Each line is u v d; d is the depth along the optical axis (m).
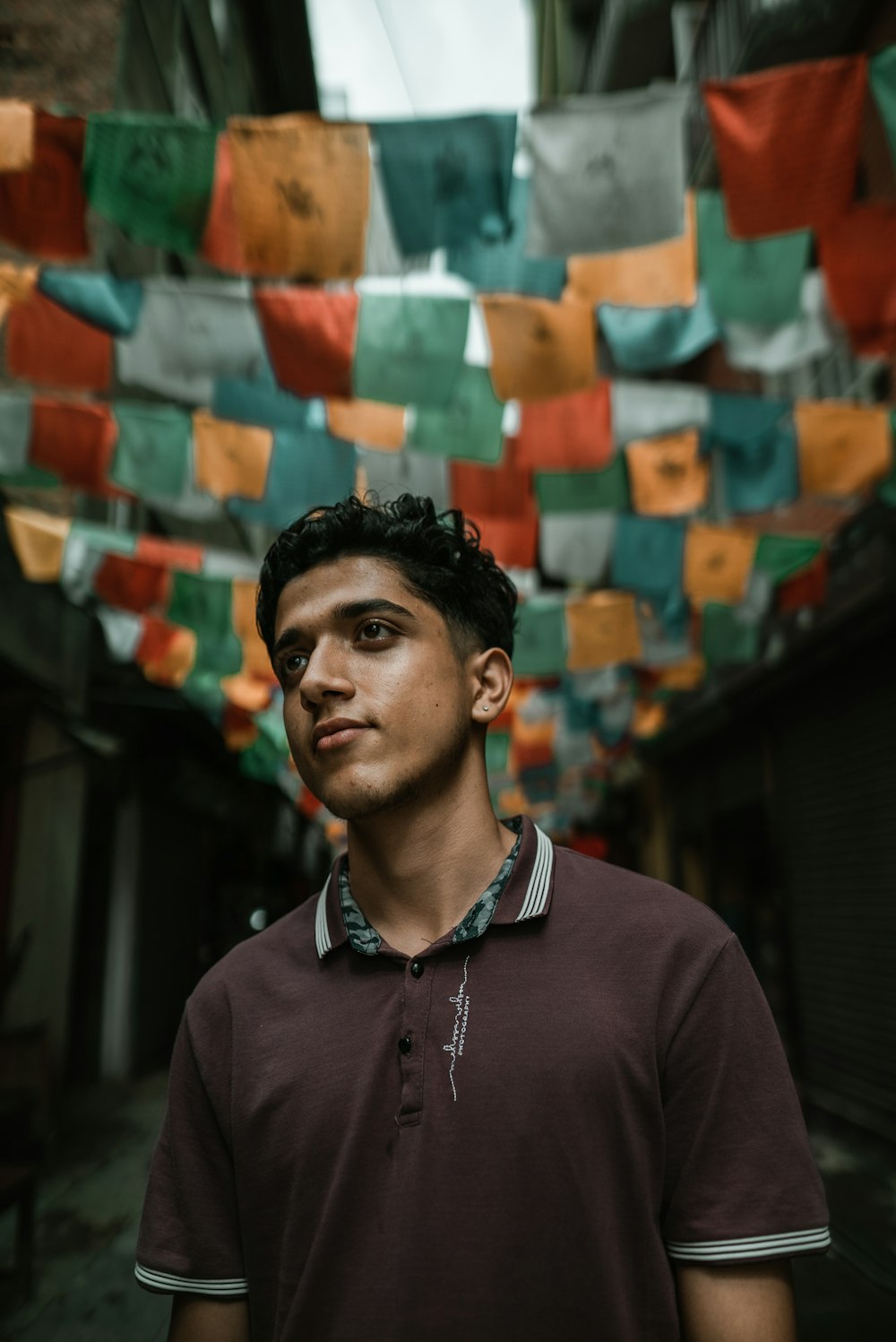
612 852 14.79
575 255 2.33
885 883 5.95
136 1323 3.69
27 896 6.49
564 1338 0.93
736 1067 1.05
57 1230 4.84
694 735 10.06
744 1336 0.96
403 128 2.31
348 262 2.35
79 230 2.45
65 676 7.01
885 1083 5.88
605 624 5.09
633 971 1.08
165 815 10.46
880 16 5.62
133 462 3.68
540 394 2.80
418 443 3.33
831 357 6.73
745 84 2.22
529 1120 1.00
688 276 2.63
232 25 10.48
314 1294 0.99
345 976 1.16
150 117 2.34
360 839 1.23
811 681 7.20
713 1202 1.00
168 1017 10.67
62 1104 7.60
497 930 1.13
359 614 1.21
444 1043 1.05
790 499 3.73
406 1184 0.99
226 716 7.46
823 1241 0.99
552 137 2.31
